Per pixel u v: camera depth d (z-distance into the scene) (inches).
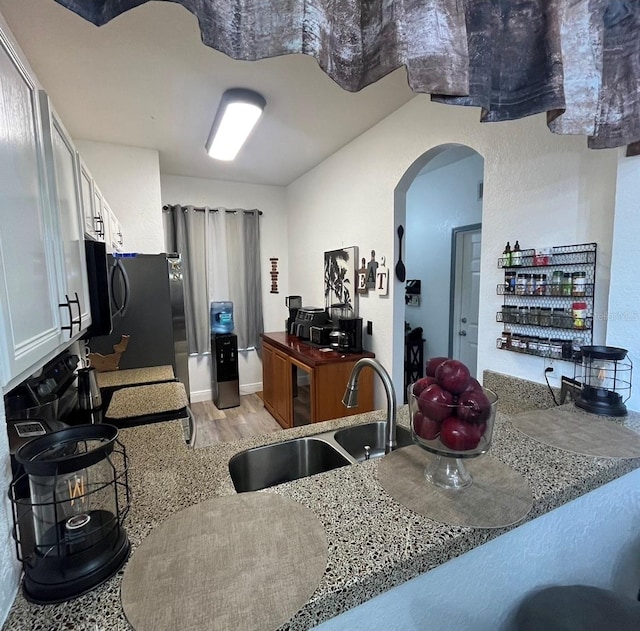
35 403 44.8
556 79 34.0
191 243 162.1
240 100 88.5
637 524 46.4
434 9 29.8
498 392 71.9
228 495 34.7
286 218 183.6
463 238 147.7
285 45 27.7
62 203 46.0
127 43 69.5
